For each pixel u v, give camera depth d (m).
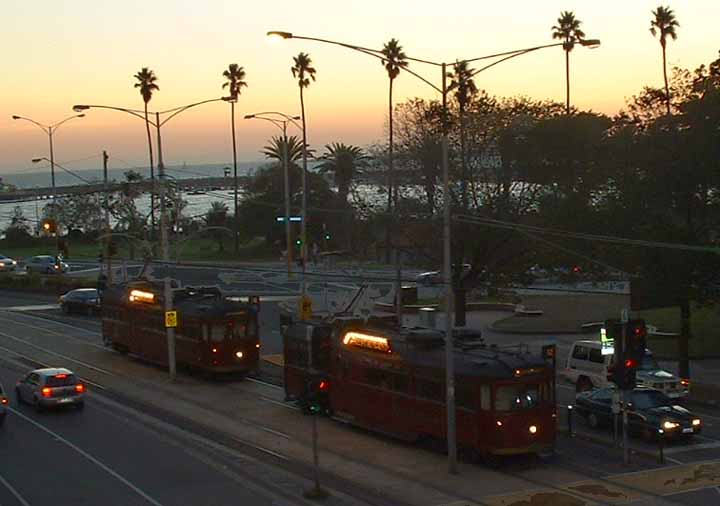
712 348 48.34
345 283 80.81
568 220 44.34
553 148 46.69
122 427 34.69
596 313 60.81
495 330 57.31
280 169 109.88
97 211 136.88
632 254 41.28
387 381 31.66
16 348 56.31
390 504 23.64
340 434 32.66
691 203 41.06
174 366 44.59
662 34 76.06
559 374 44.16
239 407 37.84
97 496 24.88
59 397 37.56
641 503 22.92
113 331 54.06
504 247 47.28
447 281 26.64
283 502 24.09
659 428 29.58
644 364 38.19
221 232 115.25
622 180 43.16
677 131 41.00
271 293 78.06
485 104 48.75
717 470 26.39
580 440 30.80
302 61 97.62
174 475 27.22
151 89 87.31
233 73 105.06
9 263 100.06
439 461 28.33
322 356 35.97
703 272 39.69
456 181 47.78
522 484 25.19
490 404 27.28
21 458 29.59
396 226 50.31
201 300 46.66
